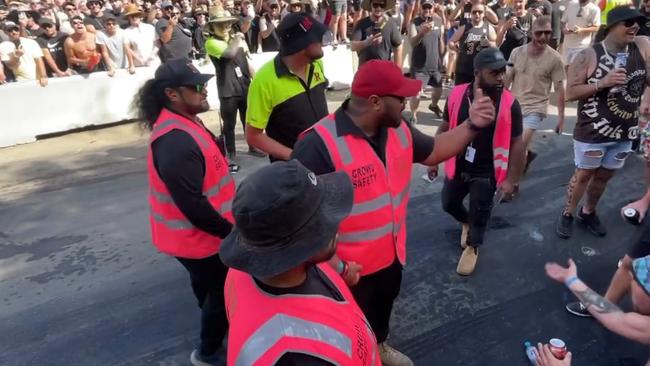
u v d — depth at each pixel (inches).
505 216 192.2
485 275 156.6
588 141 160.7
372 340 54.7
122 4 425.4
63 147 297.4
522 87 201.3
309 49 127.8
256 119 134.2
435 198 209.8
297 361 45.5
